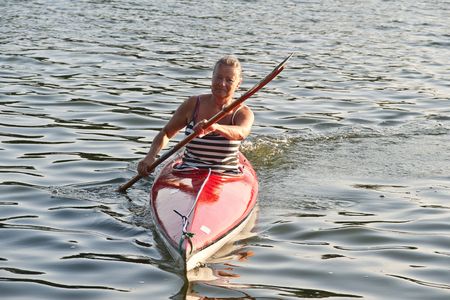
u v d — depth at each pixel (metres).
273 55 14.73
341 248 5.94
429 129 9.81
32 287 5.17
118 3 21.14
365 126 9.94
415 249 5.92
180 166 7.01
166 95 11.32
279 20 19.12
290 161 8.32
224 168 6.91
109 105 10.59
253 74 12.96
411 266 5.61
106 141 8.87
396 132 9.63
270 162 8.27
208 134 6.89
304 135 9.40
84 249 5.82
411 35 17.38
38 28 16.69
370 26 18.55
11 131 9.13
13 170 7.70
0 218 6.43
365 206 6.91
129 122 9.76
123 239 6.04
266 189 7.36
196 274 5.43
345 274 5.46
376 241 6.08
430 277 5.42
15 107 10.30
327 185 7.50
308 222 6.48
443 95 11.87
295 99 11.39
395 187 7.46
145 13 19.50
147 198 7.04
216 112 6.87
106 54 14.24
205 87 11.95
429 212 6.74
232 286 5.23
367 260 5.71
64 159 8.12
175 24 17.92
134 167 7.92
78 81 12.04
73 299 5.00
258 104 11.02
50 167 7.83
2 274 5.36
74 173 7.67
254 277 5.39
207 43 15.71
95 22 17.78
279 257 5.75
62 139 8.88
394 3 22.77
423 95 11.85
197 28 17.48
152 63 13.61
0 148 8.43
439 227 6.38
